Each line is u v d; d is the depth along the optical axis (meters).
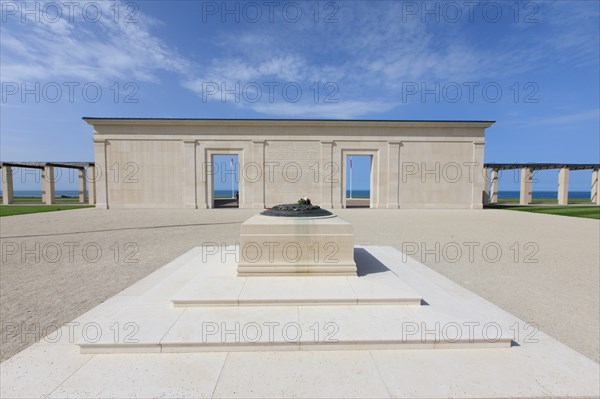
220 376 2.96
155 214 20.56
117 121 23.86
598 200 33.75
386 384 2.84
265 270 5.24
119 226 14.62
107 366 3.14
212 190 25.02
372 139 25.25
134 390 2.76
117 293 5.56
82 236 11.73
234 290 4.59
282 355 3.32
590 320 4.40
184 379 2.92
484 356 3.31
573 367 3.12
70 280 6.32
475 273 6.86
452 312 4.14
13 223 15.71
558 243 10.43
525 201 33.34
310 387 2.80
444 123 24.95
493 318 3.96
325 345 3.41
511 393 2.71
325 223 5.34
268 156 25.05
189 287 4.71
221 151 24.92
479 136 25.28
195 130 24.64
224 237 11.52
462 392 2.73
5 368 3.11
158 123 24.16
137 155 24.41
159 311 4.14
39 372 3.04
